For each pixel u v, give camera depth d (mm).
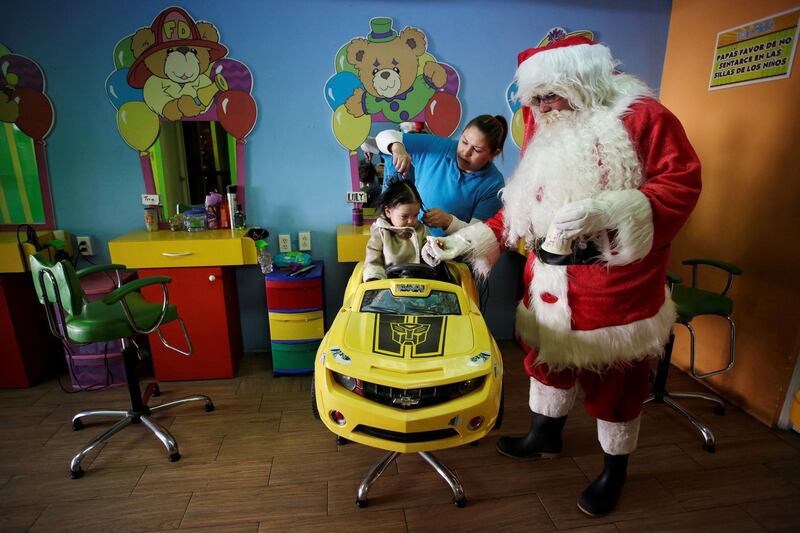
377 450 1848
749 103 2033
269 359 2627
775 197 1930
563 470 1738
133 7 2164
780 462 1786
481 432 1345
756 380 2062
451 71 2406
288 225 2555
